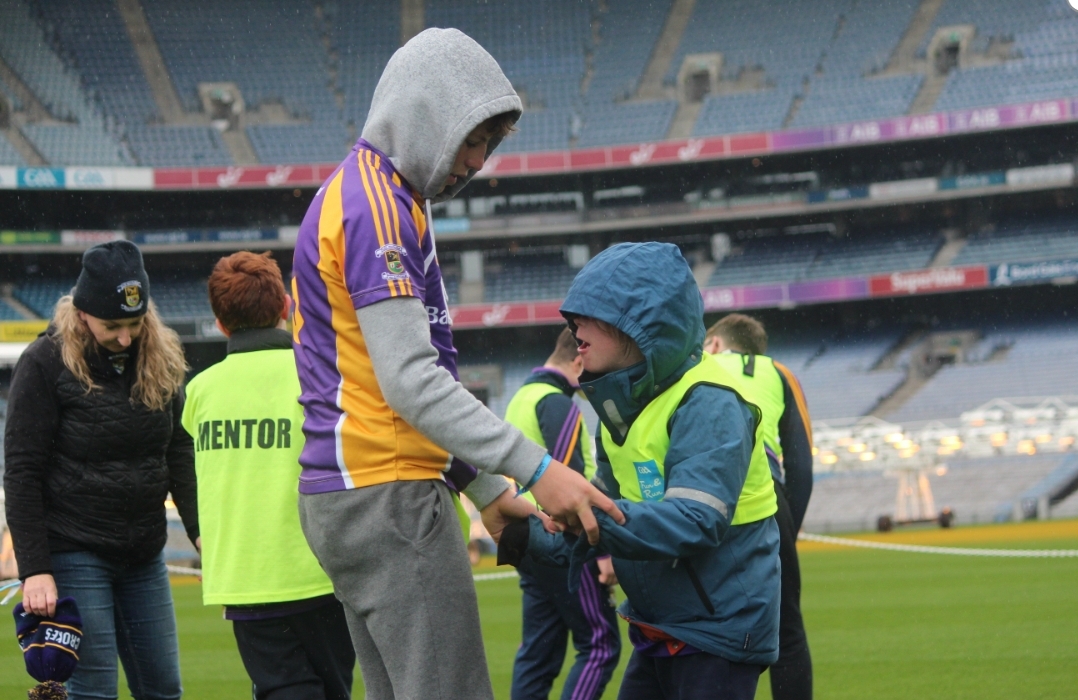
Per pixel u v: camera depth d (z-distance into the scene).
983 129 28.53
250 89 33.66
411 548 1.99
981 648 6.96
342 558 2.04
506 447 1.98
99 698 3.29
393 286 1.95
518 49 35.03
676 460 2.39
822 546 20.64
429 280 2.14
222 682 6.71
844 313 32.03
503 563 2.36
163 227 32.69
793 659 3.85
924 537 21.06
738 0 35.12
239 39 34.62
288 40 34.88
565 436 4.49
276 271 3.41
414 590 1.99
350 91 34.00
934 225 32.06
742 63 33.59
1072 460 24.78
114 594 3.49
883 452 23.09
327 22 35.47
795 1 34.62
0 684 6.77
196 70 33.81
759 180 32.91
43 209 31.50
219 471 3.23
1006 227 31.34
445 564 2.02
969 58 31.84
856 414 28.73
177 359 3.52
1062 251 29.80
